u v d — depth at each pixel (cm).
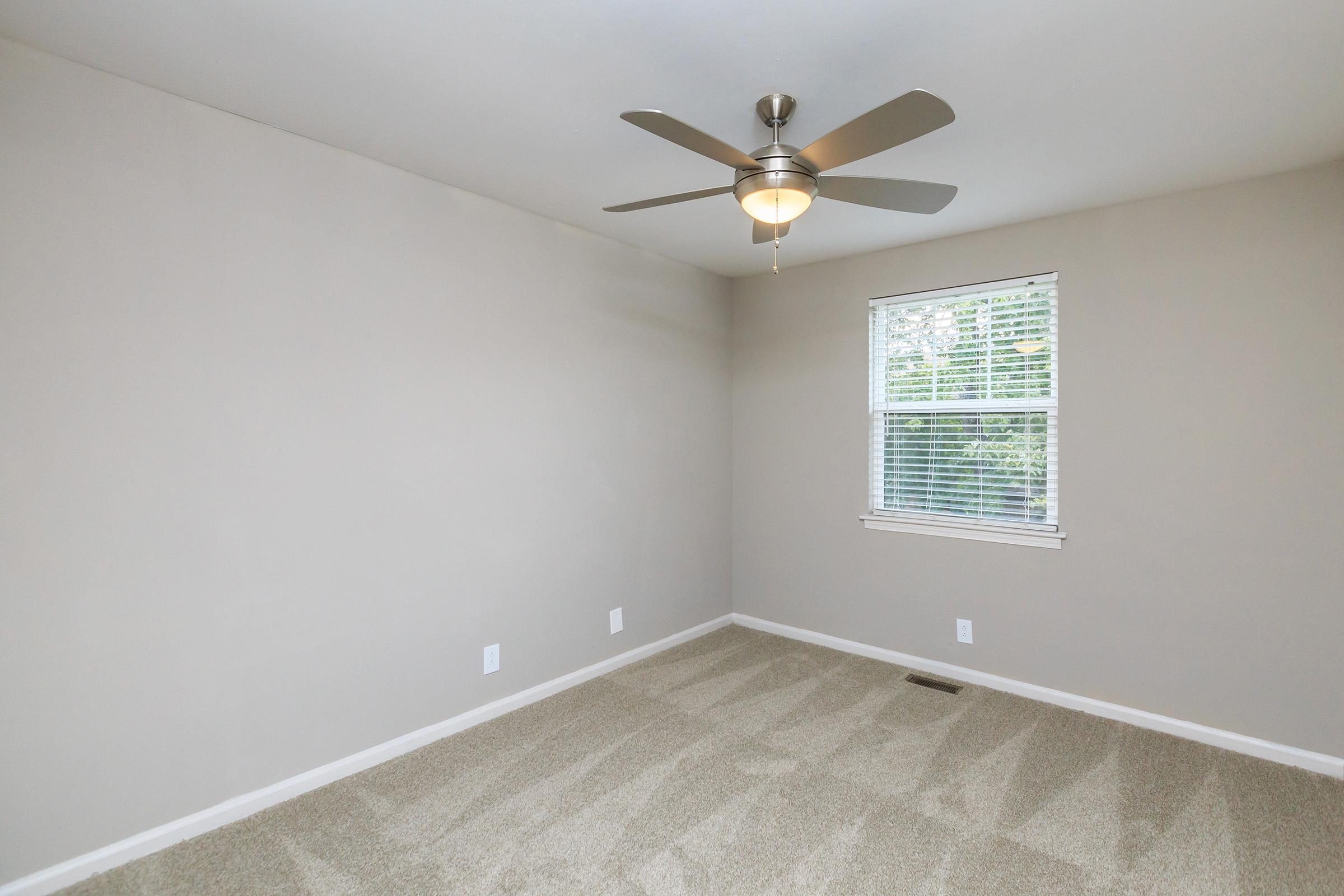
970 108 199
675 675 336
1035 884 183
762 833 206
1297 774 241
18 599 174
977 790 230
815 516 383
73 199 180
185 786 202
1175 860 193
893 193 190
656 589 369
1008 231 311
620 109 203
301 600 227
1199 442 267
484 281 281
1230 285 259
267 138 217
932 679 330
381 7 153
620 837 204
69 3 152
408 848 199
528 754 256
